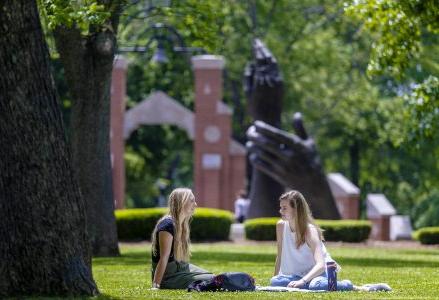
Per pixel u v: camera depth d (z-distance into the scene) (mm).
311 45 98812
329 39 99875
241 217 80812
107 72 45219
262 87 68062
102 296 21141
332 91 99625
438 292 24938
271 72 68562
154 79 103062
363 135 105625
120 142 84000
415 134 52031
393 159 108562
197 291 22891
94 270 35625
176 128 109500
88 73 45062
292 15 100438
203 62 85375
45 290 20875
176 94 104812
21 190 20844
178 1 45750
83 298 20484
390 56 48688
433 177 107688
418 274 34156
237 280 23000
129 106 104062
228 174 86250
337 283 23906
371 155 109188
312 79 99000
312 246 23359
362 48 103812
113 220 47125
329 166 110188
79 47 44719
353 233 64500
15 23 20781
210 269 36688
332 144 106125
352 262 43125
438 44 98000
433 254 53094
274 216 67938
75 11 37969
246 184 97125
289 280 23469
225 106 85625
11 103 20828
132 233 61844
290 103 98750
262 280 30062
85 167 46156
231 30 97875
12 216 20828
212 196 84812
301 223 23453
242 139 101312
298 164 65938
